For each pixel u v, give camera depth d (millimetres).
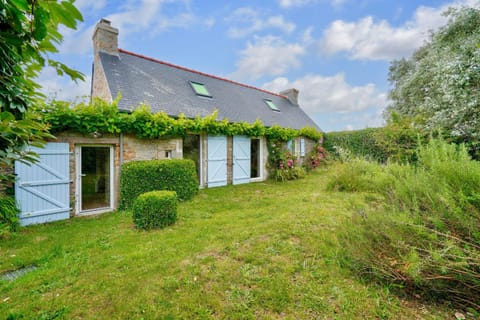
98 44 7812
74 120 4777
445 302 1818
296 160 10773
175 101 7895
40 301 2074
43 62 1140
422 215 1959
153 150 6363
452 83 4609
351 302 1896
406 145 5996
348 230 2393
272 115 11578
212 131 7746
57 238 3635
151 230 3908
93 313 1914
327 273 2303
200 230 3793
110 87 6738
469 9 5383
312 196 5820
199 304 1973
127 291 2170
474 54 4285
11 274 2664
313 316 1798
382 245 2082
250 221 4133
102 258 2885
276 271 2398
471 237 1670
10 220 3967
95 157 5527
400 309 1793
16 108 1127
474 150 4281
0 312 1947
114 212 5359
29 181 4363
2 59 1004
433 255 1587
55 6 884
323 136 14172
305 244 2961
